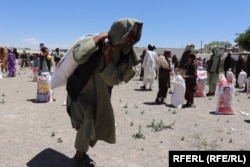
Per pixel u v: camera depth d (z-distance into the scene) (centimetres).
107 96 501
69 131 756
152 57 1620
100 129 512
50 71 1216
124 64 476
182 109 1107
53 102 1152
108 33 449
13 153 599
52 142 670
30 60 3772
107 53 455
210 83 1502
